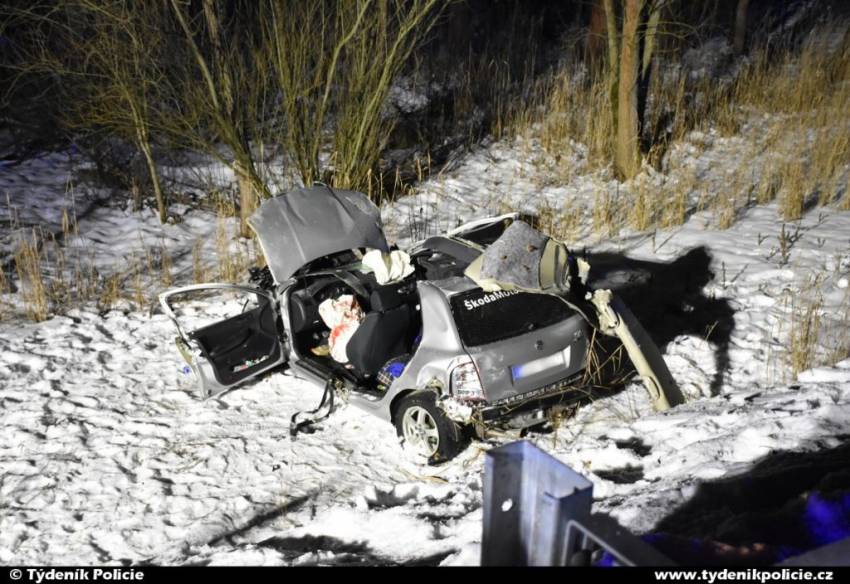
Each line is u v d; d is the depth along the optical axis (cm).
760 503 390
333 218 715
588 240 967
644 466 490
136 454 596
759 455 455
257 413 654
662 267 877
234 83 949
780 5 1994
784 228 930
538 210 1063
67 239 1012
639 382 653
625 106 1134
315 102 1019
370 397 611
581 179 1168
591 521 257
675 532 370
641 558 243
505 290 574
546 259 578
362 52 972
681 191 1016
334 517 475
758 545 322
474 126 1366
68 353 754
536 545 272
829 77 1440
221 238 977
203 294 879
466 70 1537
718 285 820
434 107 1417
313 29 958
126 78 938
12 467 582
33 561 481
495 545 273
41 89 1219
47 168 1232
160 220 1070
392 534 445
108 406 666
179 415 651
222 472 572
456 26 1642
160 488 554
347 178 1038
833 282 797
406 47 1051
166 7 930
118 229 1053
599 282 841
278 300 673
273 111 1039
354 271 690
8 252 966
